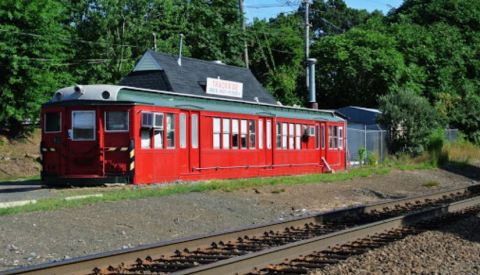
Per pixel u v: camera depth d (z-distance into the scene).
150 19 46.50
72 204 14.85
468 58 61.22
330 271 8.83
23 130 35.56
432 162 36.53
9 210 13.74
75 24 43.56
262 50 54.91
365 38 53.81
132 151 19.95
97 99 20.17
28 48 33.38
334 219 15.06
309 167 30.08
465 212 16.17
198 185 19.53
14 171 30.47
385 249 10.49
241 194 19.33
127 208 15.02
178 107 21.91
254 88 37.28
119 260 9.36
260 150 26.47
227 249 10.77
